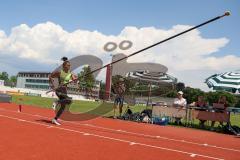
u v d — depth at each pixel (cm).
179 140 808
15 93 4938
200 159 564
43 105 1898
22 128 727
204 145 760
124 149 589
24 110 1280
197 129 1192
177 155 580
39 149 520
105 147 591
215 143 821
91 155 511
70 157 484
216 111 1198
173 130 1061
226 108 1202
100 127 928
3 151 483
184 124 1288
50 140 610
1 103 1639
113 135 766
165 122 1253
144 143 684
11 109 1256
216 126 1353
